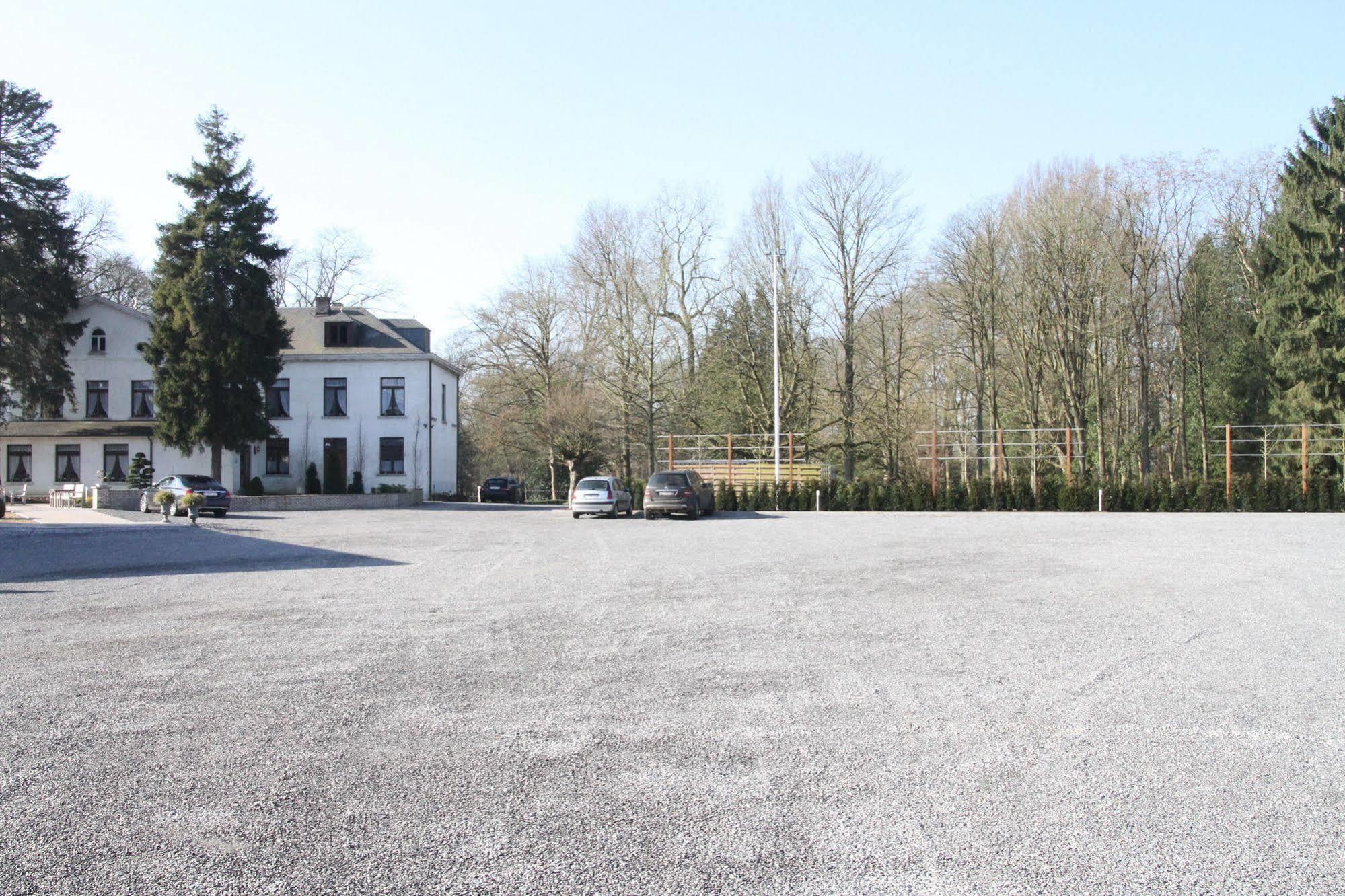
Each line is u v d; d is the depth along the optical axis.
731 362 49.72
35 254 39.91
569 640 9.16
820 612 10.86
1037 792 4.91
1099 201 42.44
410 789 4.96
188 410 39.75
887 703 6.71
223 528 26.88
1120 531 24.78
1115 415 50.00
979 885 3.84
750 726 6.14
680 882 3.88
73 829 4.43
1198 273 45.91
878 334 51.94
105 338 46.50
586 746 5.71
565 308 55.16
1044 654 8.42
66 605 11.62
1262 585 13.28
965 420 54.44
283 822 4.51
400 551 19.58
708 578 14.32
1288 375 42.44
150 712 6.50
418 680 7.45
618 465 57.66
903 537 22.97
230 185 41.34
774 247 47.81
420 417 48.81
